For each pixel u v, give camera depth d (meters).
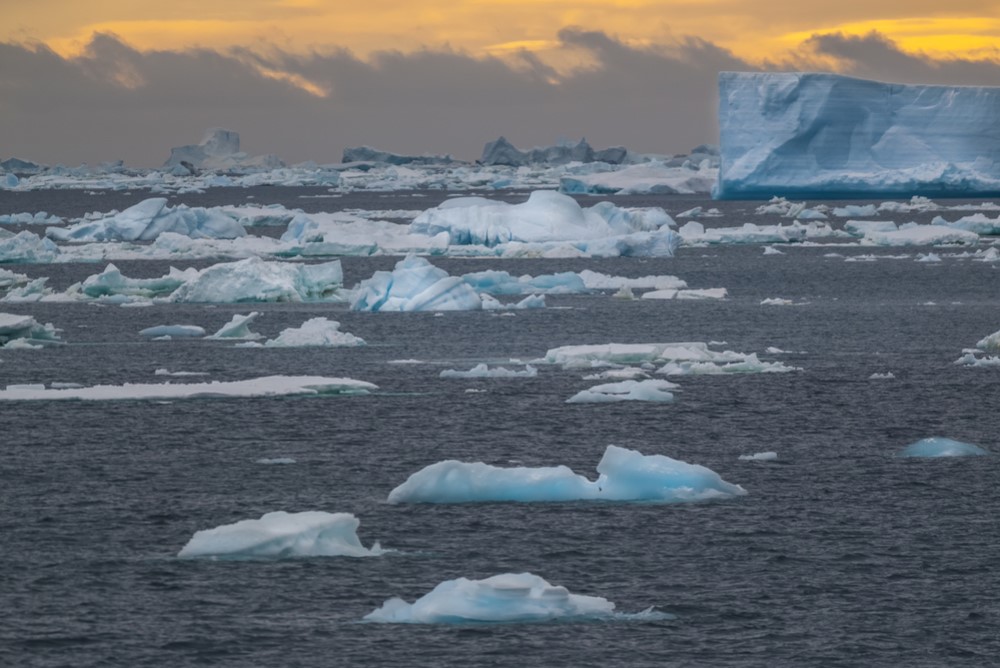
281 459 79.38
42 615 51.94
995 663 48.31
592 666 47.28
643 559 59.19
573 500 68.31
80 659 47.91
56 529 64.00
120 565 57.91
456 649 48.41
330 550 59.31
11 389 100.06
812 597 54.53
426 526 63.91
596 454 82.50
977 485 72.88
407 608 51.81
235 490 72.06
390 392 102.38
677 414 94.00
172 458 79.69
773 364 112.94
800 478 74.69
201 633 50.09
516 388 104.25
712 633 50.59
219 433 86.62
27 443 83.31
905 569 58.16
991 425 91.00
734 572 57.56
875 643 49.91
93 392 98.69
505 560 58.94
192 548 58.81
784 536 62.75
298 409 94.62
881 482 73.62
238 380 110.81
